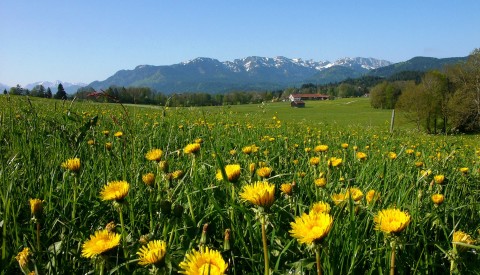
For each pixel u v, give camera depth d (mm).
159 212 2486
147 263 1561
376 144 9297
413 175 3848
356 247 2039
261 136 8109
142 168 3525
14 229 2166
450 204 3080
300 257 2096
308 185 3428
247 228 2275
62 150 3877
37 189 2969
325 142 8531
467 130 44406
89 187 2943
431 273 2119
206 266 1266
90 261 1957
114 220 2633
